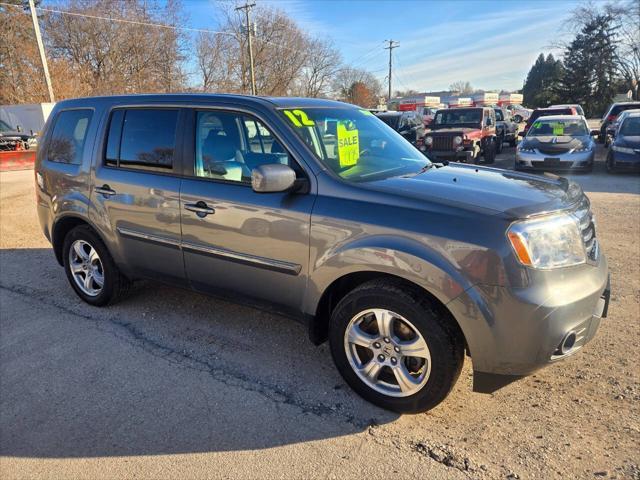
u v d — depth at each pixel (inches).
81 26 1578.5
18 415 119.4
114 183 159.3
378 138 151.6
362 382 119.6
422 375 110.6
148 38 1643.7
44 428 114.4
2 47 1514.5
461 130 575.8
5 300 189.8
